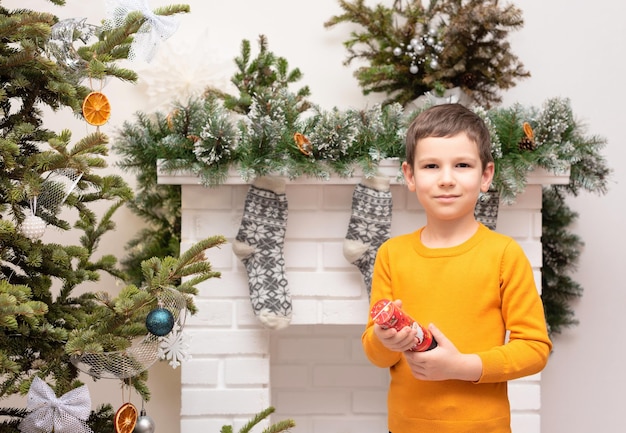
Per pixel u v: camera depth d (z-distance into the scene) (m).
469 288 1.27
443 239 1.32
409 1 2.28
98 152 1.36
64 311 1.47
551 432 2.34
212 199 1.91
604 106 2.30
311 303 1.93
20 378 1.39
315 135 1.77
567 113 1.84
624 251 2.32
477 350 1.26
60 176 1.36
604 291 2.32
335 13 2.32
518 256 1.28
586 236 2.33
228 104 1.96
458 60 2.05
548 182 1.85
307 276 1.93
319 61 2.32
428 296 1.29
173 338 1.41
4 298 1.11
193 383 1.92
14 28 1.24
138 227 2.31
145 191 2.13
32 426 1.26
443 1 2.16
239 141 1.81
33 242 1.38
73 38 1.38
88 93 1.39
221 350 1.92
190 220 1.91
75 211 2.29
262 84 2.07
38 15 1.25
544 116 1.81
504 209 1.91
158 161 1.82
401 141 1.83
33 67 1.34
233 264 1.92
